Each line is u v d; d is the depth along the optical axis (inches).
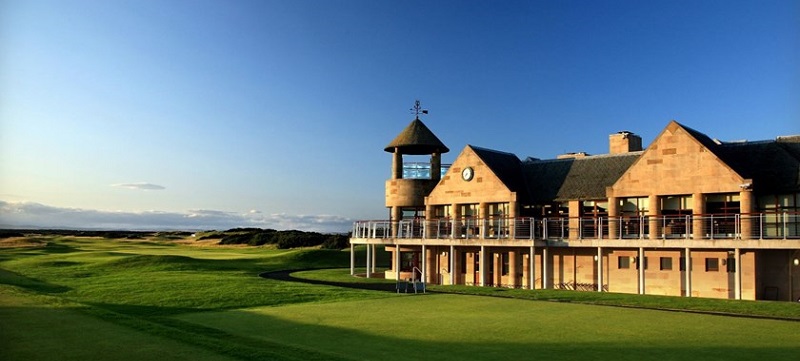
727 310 984.3
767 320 876.6
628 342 693.9
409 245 1796.3
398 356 613.9
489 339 713.6
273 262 2444.6
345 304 1084.5
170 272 1761.8
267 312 976.9
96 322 695.1
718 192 1293.1
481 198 1653.5
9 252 2655.0
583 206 1577.3
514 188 1631.4
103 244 4013.3
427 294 1270.9
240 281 1473.9
